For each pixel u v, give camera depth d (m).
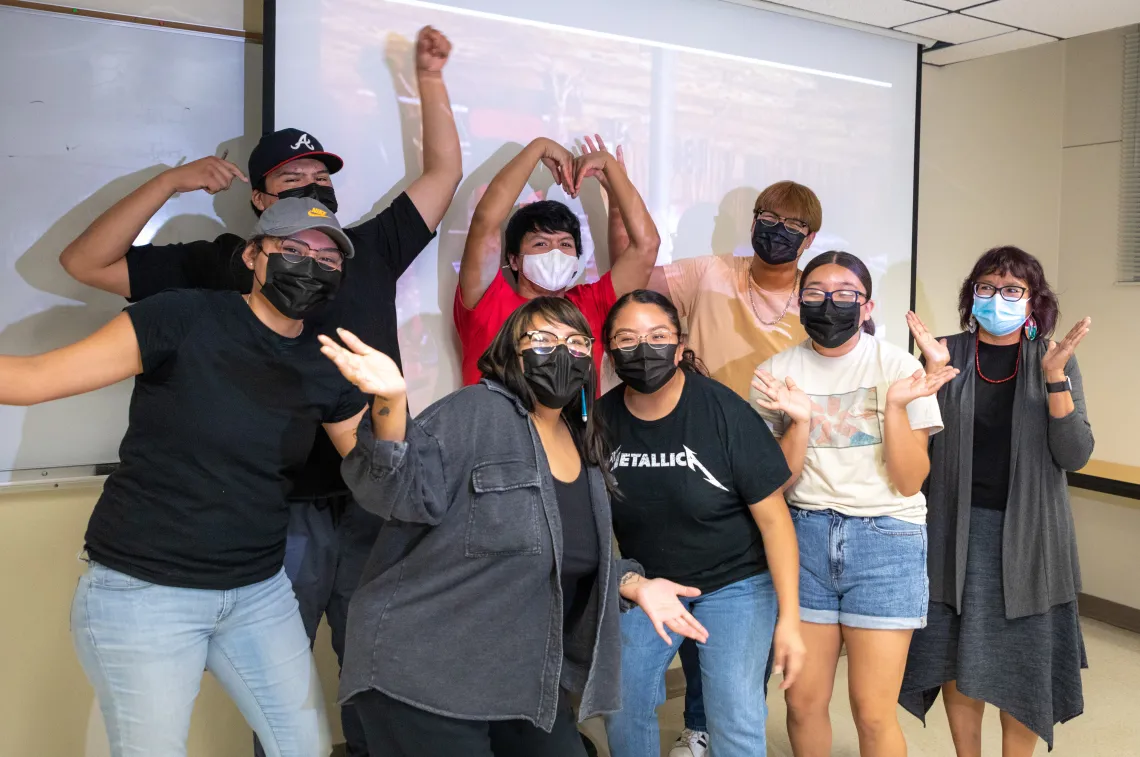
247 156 2.60
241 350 1.67
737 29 3.13
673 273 3.11
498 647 1.53
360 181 2.59
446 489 1.51
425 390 2.76
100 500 1.70
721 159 3.17
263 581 1.79
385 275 2.37
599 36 2.90
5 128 2.32
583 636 1.69
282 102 2.47
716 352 3.12
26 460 2.41
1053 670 2.47
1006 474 2.40
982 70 4.06
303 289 1.65
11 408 2.38
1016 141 4.21
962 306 2.48
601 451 1.72
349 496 2.30
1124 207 4.07
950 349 2.48
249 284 2.24
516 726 1.66
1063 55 4.29
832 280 2.15
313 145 2.27
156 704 1.64
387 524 1.57
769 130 3.25
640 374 1.92
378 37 2.58
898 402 2.09
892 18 3.19
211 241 2.54
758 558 2.07
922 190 3.98
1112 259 4.13
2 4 2.29
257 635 1.77
